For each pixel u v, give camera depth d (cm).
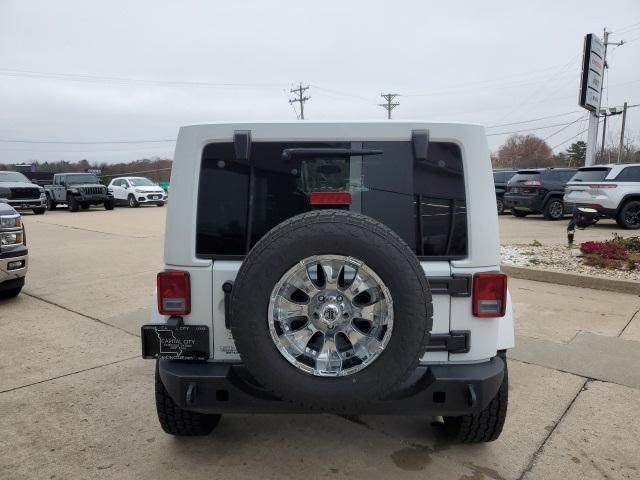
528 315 570
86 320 564
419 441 313
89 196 2391
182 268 260
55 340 499
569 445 307
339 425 334
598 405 358
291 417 345
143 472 281
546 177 1670
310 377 229
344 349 237
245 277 225
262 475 278
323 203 247
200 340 258
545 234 1260
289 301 232
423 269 245
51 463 290
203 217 261
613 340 488
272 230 231
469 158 255
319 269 238
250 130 258
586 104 1669
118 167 6575
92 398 373
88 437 319
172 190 260
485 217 256
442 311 256
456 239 258
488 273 254
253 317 226
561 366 427
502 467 285
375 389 228
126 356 458
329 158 260
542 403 361
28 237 1302
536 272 741
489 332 260
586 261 791
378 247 221
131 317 576
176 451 303
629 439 313
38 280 769
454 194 258
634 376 406
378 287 226
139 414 349
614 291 674
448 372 252
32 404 362
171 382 255
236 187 260
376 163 259
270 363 228
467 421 289
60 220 1842
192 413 293
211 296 258
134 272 830
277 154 260
